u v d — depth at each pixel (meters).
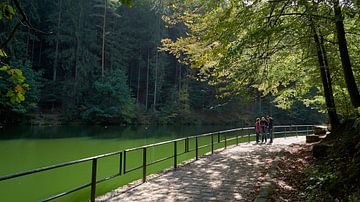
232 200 6.40
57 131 30.09
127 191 7.18
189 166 10.53
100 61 45.38
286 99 16.56
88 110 37.72
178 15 10.95
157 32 48.59
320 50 9.23
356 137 7.39
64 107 38.62
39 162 15.02
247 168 10.09
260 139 21.91
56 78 42.72
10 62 32.09
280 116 47.91
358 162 5.89
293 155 11.89
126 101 41.25
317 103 17.84
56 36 40.47
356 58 10.31
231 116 50.09
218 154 13.46
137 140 25.28
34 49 44.41
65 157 16.55
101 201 6.35
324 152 9.41
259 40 6.71
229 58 7.40
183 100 47.59
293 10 7.40
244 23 7.13
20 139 23.72
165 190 7.26
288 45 8.09
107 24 45.97
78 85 39.53
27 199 8.87
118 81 41.75
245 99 9.50
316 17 6.80
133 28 50.78
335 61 10.33
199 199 6.48
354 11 5.73
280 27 6.85
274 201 6.00
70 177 11.58
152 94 50.81
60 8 40.88
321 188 6.07
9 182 10.86
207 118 49.59
